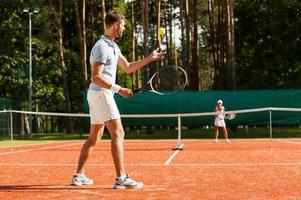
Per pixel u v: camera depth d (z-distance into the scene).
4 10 37.50
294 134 28.25
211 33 40.91
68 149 16.62
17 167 9.62
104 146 18.14
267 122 24.53
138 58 52.53
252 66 39.41
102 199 5.68
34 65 39.00
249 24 40.00
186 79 7.97
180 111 24.67
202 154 13.20
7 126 27.08
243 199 5.64
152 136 28.11
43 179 7.59
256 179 7.46
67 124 34.31
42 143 21.80
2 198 5.80
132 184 6.50
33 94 39.97
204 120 24.66
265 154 12.88
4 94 38.38
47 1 34.78
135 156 12.56
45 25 36.69
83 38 33.41
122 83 49.59
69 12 40.84
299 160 10.83
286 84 36.31
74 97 42.31
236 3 40.16
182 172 8.52
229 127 25.56
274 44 36.72
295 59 36.09
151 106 24.78
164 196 5.86
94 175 8.08
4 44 37.62
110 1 39.03
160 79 7.96
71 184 6.87
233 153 13.46
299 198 5.70
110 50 6.40
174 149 15.76
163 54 6.96
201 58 63.34
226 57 32.84
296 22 35.84
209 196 5.85
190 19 42.75
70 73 41.62
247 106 24.50
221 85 38.00
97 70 6.29
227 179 7.48
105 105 6.41
